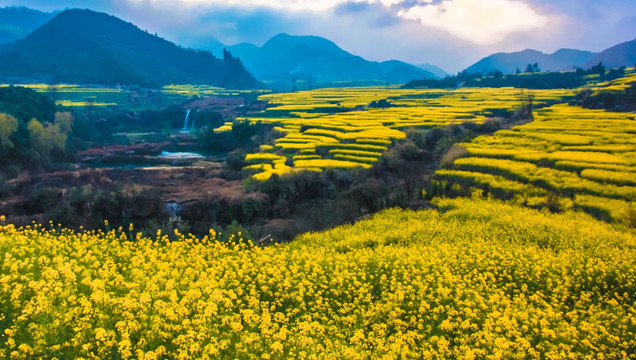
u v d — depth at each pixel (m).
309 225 41.25
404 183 54.66
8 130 65.12
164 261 19.91
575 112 99.94
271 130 93.25
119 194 44.53
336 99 164.75
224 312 15.08
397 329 15.84
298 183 51.44
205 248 22.59
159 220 43.09
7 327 11.64
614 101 107.12
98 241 22.44
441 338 14.00
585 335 16.12
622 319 17.02
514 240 31.56
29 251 17.69
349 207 43.81
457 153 64.12
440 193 48.97
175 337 12.55
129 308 12.73
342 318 15.72
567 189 47.78
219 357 11.77
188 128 146.75
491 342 14.14
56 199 45.66
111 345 10.88
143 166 82.69
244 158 70.00
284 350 12.68
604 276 23.05
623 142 65.94
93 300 13.08
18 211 45.19
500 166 55.47
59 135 77.31
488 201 45.47
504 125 90.75
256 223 44.59
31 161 69.00
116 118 132.25
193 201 48.19
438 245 28.12
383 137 75.69
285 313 17.02
